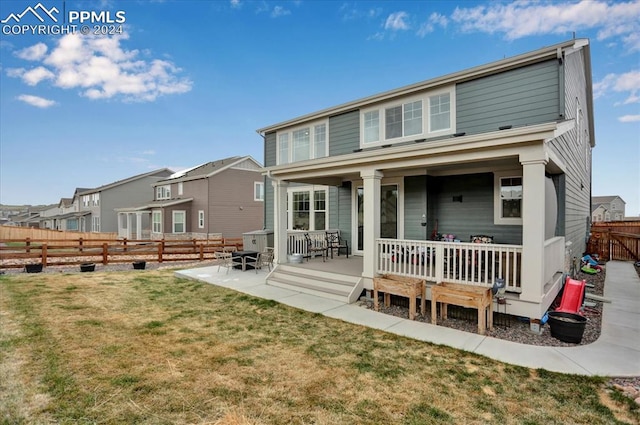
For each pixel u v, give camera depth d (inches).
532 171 189.2
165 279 367.2
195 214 917.8
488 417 112.8
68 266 475.8
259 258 419.5
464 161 220.7
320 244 399.5
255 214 974.4
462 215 323.3
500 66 279.9
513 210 292.5
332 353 165.3
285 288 313.4
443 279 228.2
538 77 265.0
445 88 316.8
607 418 112.3
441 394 127.3
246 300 269.7
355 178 387.9
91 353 162.2
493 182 303.9
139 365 150.0
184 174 1013.2
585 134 486.3
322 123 435.2
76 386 130.4
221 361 155.3
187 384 133.6
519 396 125.8
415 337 186.7
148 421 109.1
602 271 401.4
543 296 191.0
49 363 150.1
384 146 361.7
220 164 979.3
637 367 148.6
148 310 240.8
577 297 209.9
